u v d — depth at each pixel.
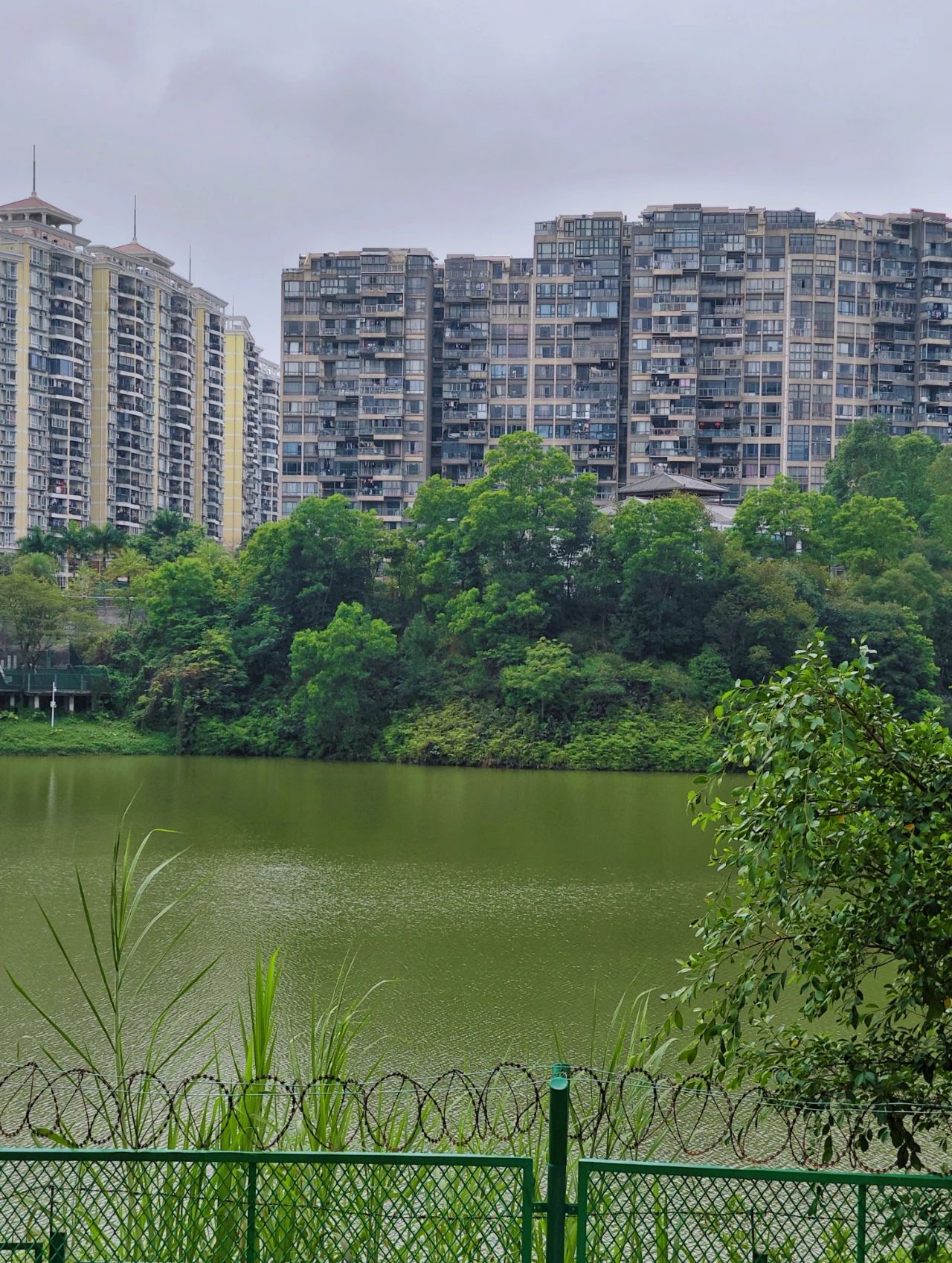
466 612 84.75
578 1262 7.26
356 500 128.00
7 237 129.38
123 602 95.12
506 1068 22.42
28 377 128.62
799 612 80.31
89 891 40.03
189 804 59.41
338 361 128.75
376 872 43.94
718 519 99.94
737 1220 7.71
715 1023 10.34
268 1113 9.80
